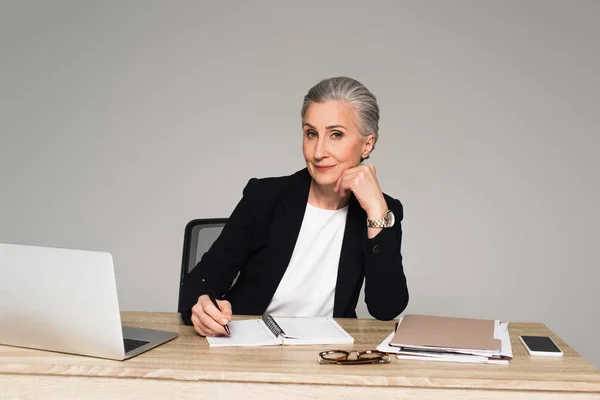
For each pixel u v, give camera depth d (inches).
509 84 175.8
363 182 83.7
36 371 64.0
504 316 177.6
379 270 84.3
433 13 175.6
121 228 177.9
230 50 176.2
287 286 90.4
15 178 177.9
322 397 62.4
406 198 176.4
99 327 65.6
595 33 175.5
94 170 177.6
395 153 176.2
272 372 62.7
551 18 175.5
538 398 62.2
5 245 68.4
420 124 176.1
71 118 177.5
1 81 177.3
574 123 176.2
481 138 176.1
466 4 175.6
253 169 176.7
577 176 176.6
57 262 66.4
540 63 175.8
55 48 177.0
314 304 90.4
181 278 102.0
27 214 178.1
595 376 63.7
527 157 176.4
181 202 177.0
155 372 63.2
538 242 177.3
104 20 176.9
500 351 68.0
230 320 80.4
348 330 80.0
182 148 176.7
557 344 75.3
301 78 176.2
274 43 176.1
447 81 175.6
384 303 85.7
